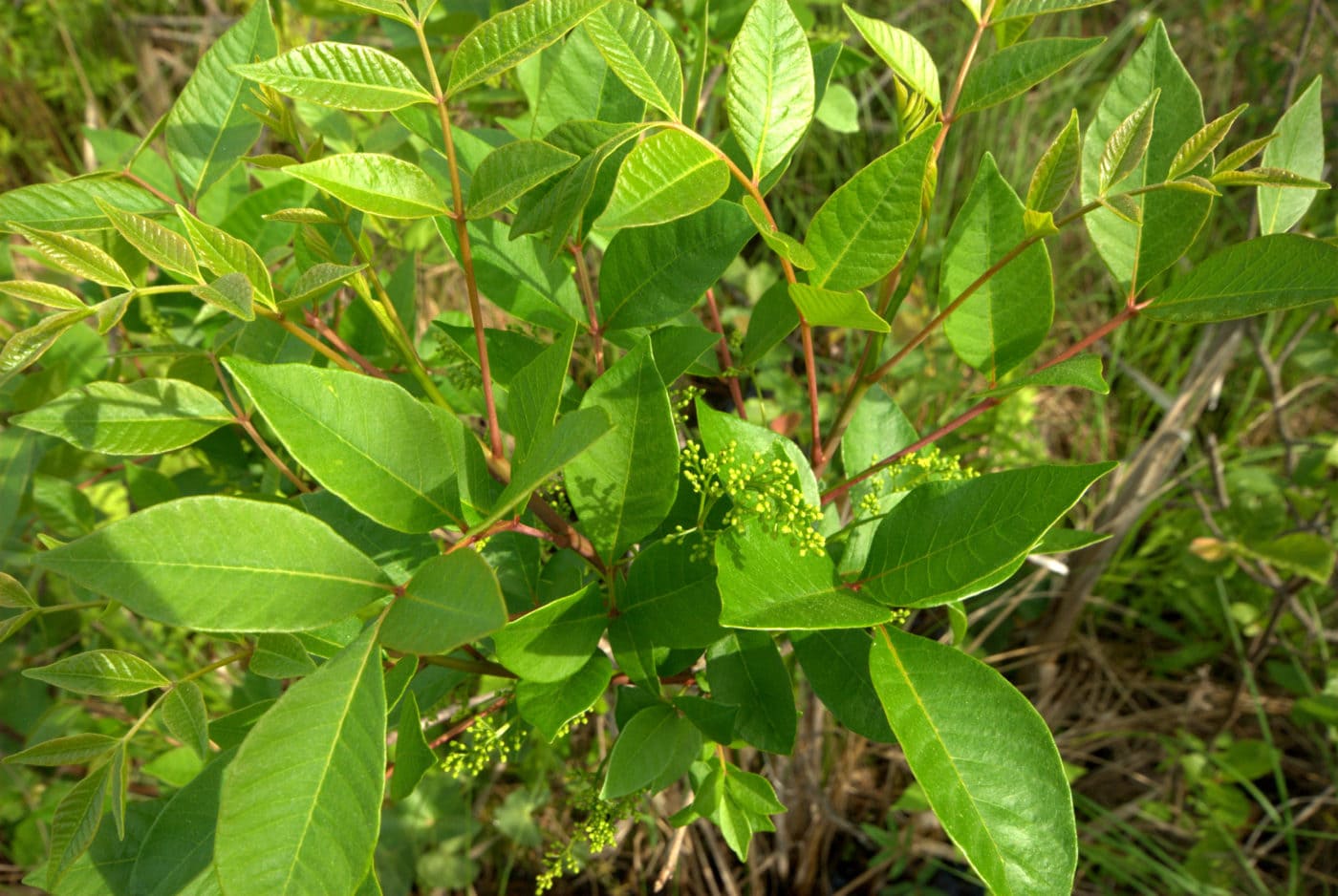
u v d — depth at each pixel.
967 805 0.29
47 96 1.24
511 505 0.25
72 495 0.52
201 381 0.46
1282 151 0.38
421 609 0.25
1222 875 0.77
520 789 0.75
